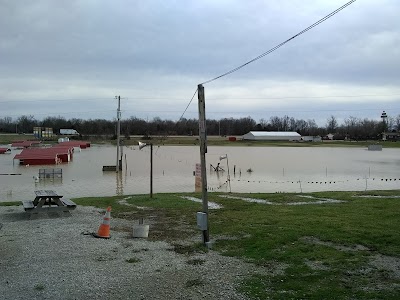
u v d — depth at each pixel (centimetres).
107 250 988
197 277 791
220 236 1121
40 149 6825
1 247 1016
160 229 1236
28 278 785
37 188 3341
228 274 806
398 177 4288
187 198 1975
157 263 881
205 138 1055
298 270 822
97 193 2995
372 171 4969
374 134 16600
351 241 1037
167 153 8381
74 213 1530
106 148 10325
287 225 1230
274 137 15962
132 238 1120
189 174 4516
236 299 682
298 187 3388
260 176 4381
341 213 1436
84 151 9056
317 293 697
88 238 1113
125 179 4041
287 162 6350
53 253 961
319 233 1120
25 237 1125
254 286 738
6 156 7525
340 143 13988
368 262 872
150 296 699
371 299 670
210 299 684
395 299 668
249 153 8669
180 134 16800
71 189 3269
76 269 840
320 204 1689
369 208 1539
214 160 6631
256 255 933
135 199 1945
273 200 1858
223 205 1705
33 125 18888
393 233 1104
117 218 1428
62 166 5612
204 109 1055
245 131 19425
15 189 3266
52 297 693
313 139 15888
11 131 19225
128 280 775
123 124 15300
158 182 3769
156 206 1697
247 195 2073
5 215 1493
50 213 1486
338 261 877
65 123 18000
